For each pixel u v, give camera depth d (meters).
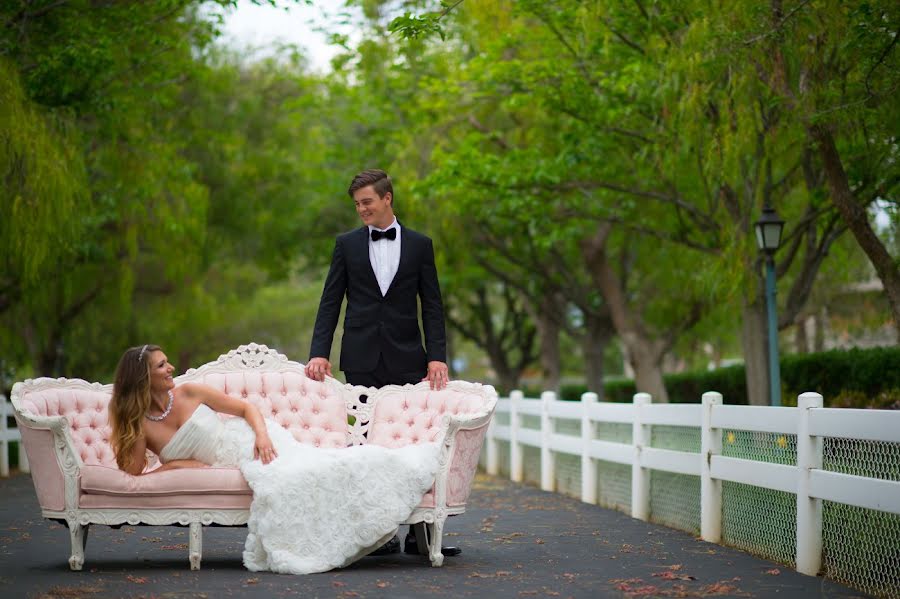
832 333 22.69
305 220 28.00
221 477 6.27
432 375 7.03
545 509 10.20
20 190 12.01
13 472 15.66
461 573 6.21
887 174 11.36
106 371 26.30
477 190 18.00
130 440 6.37
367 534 6.27
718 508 7.78
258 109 25.14
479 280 28.27
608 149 16.78
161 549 7.24
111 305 21.88
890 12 8.80
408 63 21.16
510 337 33.97
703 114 11.46
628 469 9.90
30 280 12.60
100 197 17.91
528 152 17.75
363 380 7.14
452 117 20.23
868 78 9.09
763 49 9.95
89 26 13.50
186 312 23.91
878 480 5.45
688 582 5.95
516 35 17.17
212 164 23.55
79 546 6.23
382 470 6.33
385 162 24.83
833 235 14.35
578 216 18.42
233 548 7.31
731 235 12.80
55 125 13.23
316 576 6.02
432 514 6.48
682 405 8.37
